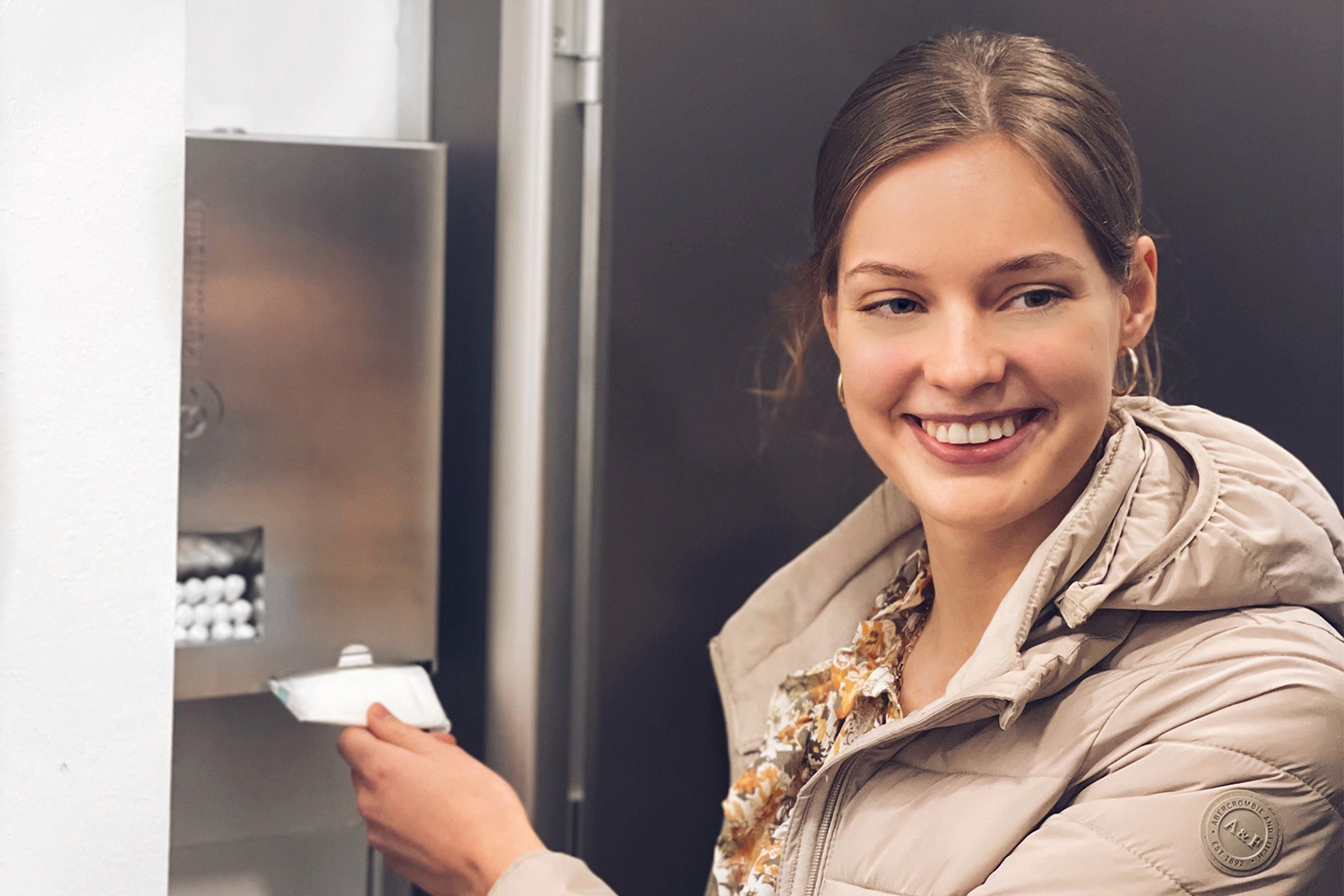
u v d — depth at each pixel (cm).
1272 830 57
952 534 72
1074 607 63
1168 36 104
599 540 92
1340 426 111
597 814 94
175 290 57
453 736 103
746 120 94
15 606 54
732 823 83
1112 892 58
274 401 91
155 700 57
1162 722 60
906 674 79
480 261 99
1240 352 107
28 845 54
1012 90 64
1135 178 68
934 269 64
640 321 92
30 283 54
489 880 81
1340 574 64
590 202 94
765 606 91
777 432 97
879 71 69
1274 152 107
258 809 98
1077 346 64
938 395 65
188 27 99
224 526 90
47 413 55
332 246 92
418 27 106
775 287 96
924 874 64
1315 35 107
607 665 93
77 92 55
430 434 96
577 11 93
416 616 97
